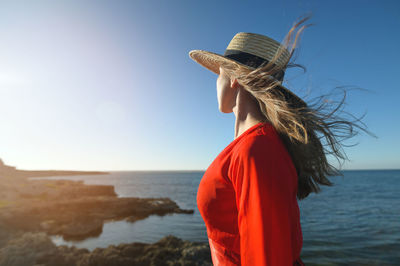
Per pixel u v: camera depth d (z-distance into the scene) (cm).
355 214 2877
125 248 1128
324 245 1568
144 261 1034
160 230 2222
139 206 3344
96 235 2005
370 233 1905
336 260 1289
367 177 13400
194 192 6738
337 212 3045
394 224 2248
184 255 1099
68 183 4988
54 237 1894
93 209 3006
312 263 1251
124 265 1009
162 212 3206
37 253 1007
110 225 2395
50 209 2620
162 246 1205
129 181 13138
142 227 2342
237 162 70
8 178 3881
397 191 5956
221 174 77
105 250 1105
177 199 5091
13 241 1048
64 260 1013
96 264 1005
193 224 2503
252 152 67
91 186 4491
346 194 5416
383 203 3875
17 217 2069
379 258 1322
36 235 1097
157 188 8200
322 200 4397
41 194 3588
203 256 1105
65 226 2083
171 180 14575
